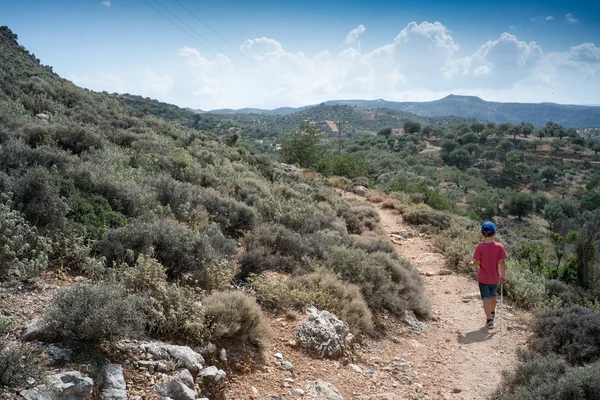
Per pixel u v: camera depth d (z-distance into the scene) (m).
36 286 4.99
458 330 8.05
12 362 3.21
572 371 4.79
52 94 27.45
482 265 8.12
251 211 11.26
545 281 11.47
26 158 8.38
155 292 5.24
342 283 7.87
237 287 6.88
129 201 8.48
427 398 5.22
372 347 6.62
